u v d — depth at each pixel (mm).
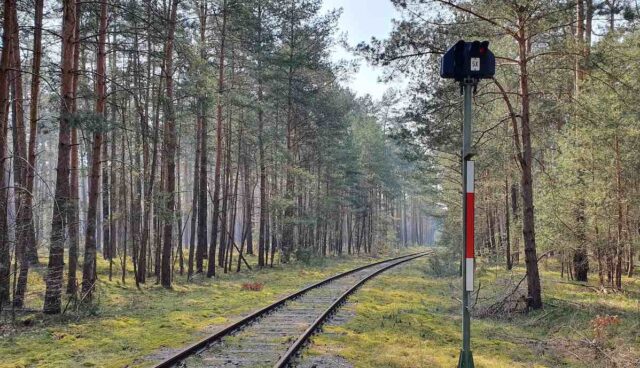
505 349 10062
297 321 11875
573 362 9258
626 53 15148
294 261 34906
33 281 19484
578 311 13352
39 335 10352
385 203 66750
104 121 13078
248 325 11297
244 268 30875
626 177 16750
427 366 8164
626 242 16828
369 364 8148
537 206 18375
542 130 16953
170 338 9977
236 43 29141
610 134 15750
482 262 29609
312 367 7781
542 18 13570
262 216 31266
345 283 21766
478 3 14164
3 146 11438
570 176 17359
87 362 8062
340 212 52719
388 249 64250
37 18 15609
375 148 53062
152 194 21219
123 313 13477
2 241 11734
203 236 27141
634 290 17531
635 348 9914
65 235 13320
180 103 24938
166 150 21797
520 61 14273
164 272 20109
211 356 8383
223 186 35312
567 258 20906
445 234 31141
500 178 26953
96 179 15234
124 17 17469
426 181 31109
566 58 14320
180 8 23891
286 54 29875
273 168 33625
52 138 52250
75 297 13242
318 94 35312
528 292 14328
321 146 39438
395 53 14695
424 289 21016
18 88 17984
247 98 28250
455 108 17250
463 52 6391
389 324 12039
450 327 12266
